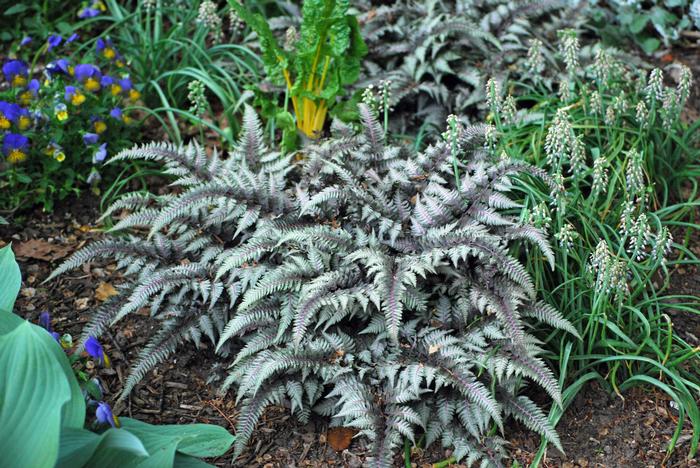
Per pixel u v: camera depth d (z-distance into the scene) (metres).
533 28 5.31
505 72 4.97
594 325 3.64
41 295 4.12
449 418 3.34
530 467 3.31
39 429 2.43
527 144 4.55
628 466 3.38
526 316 3.63
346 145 3.96
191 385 3.71
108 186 4.78
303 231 3.46
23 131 4.50
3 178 4.61
